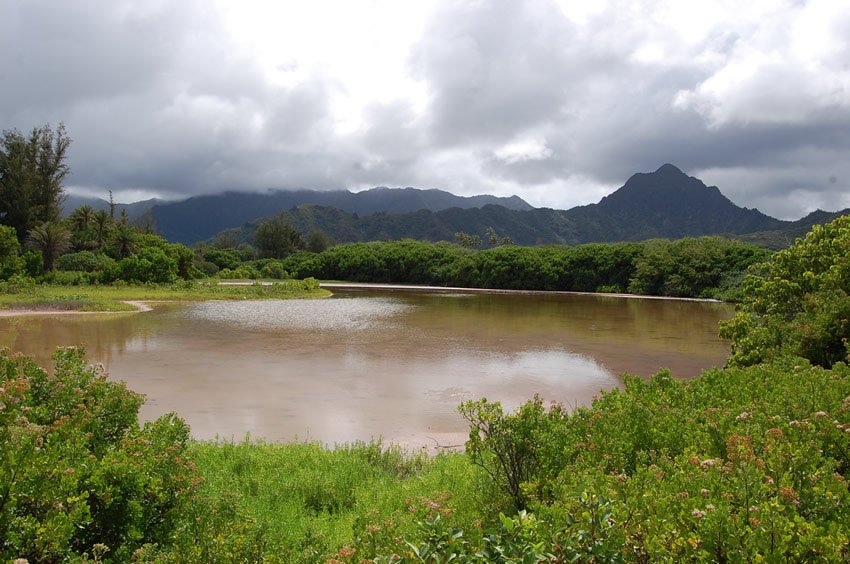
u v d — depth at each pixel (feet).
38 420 16.51
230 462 24.25
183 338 69.00
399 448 28.81
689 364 58.18
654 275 176.04
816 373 22.26
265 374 49.21
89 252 172.96
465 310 117.39
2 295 109.70
